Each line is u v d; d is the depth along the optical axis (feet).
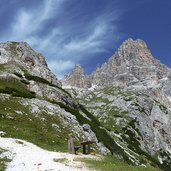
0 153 122.83
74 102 353.10
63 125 232.73
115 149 300.20
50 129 211.41
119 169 108.78
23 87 317.42
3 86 294.25
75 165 111.65
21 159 119.14
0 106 219.61
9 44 449.89
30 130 187.11
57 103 301.22
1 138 155.94
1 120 193.06
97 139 284.20
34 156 125.80
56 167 107.86
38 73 410.52
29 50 447.83
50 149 154.51
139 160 415.23
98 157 134.92
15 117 205.57
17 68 385.09
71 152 143.33
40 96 311.88
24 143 154.10
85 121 301.43
